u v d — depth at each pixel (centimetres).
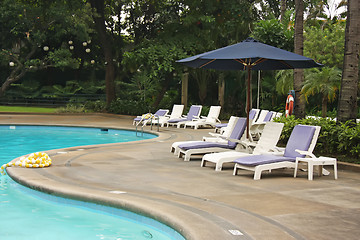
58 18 3194
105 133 1977
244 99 2614
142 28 3559
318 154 1045
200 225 471
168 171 869
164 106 3072
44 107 3675
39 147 1454
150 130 1848
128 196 611
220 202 593
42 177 760
